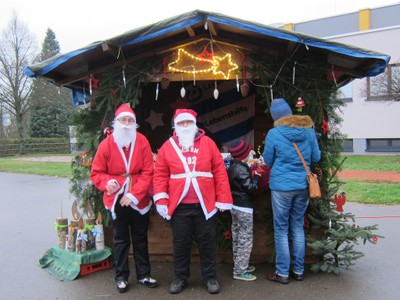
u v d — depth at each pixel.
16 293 4.22
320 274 4.59
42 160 26.59
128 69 4.73
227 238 4.78
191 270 4.76
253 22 4.18
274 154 4.24
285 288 4.20
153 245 5.00
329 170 4.75
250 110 6.39
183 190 3.96
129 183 4.11
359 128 20.30
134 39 4.27
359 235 4.41
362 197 9.23
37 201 10.20
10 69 35.16
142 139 4.22
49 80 4.91
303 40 4.19
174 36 4.66
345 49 4.21
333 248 4.44
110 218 4.79
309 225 4.73
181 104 6.51
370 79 18.61
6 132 42.25
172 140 4.11
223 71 4.67
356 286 4.25
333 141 4.74
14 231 6.99
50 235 6.70
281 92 4.63
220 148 6.34
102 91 4.77
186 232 4.05
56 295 4.14
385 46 19.25
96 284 4.39
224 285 4.30
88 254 4.64
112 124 4.80
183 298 4.00
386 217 7.49
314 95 4.62
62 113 39.19
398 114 19.27
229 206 4.08
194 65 4.68
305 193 4.22
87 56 4.52
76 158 5.02
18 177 16.45
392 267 4.83
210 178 4.04
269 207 4.80
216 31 4.56
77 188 4.96
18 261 5.29
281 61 4.61
